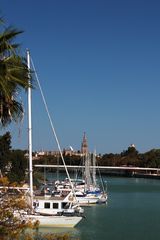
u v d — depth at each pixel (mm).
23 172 147250
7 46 16062
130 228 75875
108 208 108000
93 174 155375
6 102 16328
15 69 16297
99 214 94750
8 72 15992
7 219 18422
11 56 16297
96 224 78000
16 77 16344
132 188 198375
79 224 75625
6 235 18016
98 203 114375
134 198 141250
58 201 70125
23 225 18734
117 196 148750
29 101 66375
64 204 70375
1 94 16141
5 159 140125
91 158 173125
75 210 73000
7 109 16594
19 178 135875
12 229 18188
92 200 113625
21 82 16375
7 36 16219
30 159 65688
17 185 20297
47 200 70062
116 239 64938
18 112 16953
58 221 66812
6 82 15625
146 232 72250
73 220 67688
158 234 70500
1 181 19094
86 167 146750
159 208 110938
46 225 66125
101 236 66812
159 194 160875
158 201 131625
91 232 69312
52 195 78500
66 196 73438
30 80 16719
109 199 134875
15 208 19047
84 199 112688
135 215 95188
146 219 88562
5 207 18359
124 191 175625
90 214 94250
